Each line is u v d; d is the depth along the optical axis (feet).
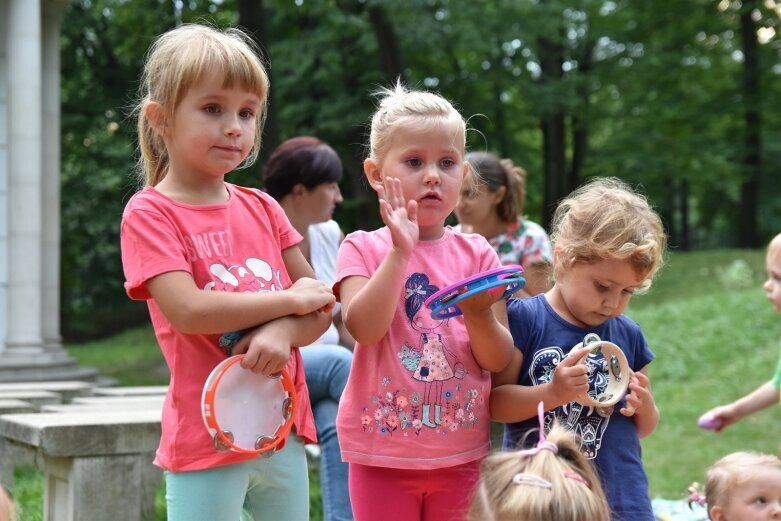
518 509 6.53
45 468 13.35
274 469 8.51
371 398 8.88
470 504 7.97
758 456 10.52
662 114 72.95
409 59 63.67
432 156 8.88
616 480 9.36
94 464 12.43
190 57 8.03
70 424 12.30
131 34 66.28
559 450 7.14
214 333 7.92
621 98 75.05
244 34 9.77
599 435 9.46
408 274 9.05
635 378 9.21
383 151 9.06
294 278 9.16
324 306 8.38
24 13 34.06
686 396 30.22
